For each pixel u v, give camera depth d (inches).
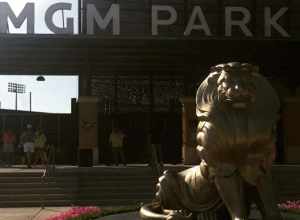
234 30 920.3
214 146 232.7
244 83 229.0
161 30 1034.1
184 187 258.2
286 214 305.9
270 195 230.4
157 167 754.8
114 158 978.1
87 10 872.3
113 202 693.3
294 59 977.5
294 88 1055.0
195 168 258.2
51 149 831.1
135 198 709.9
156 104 1133.7
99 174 765.9
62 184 735.7
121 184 743.7
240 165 231.8
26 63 1011.3
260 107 232.7
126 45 880.3
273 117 235.0
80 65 1021.2
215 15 1080.2
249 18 879.7
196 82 1034.7
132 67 1063.0
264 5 1080.2
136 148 1123.9
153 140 865.5
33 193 717.3
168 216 248.5
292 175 764.6
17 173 747.4
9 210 645.3
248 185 232.8
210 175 239.5
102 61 999.0
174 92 1136.2
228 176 231.1
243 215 225.9
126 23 1068.5
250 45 891.4
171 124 1124.5
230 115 231.1
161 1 1072.2
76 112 1186.6
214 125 233.0
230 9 877.2
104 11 1047.6
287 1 1087.0
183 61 986.7
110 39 841.5
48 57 962.7
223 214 251.4
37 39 841.5
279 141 1032.2
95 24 886.4
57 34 836.0
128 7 1073.5
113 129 997.8
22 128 1204.5
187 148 962.1
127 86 1139.3
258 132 228.4
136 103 1135.0
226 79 231.1
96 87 1130.0
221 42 871.7
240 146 229.6
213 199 247.9
